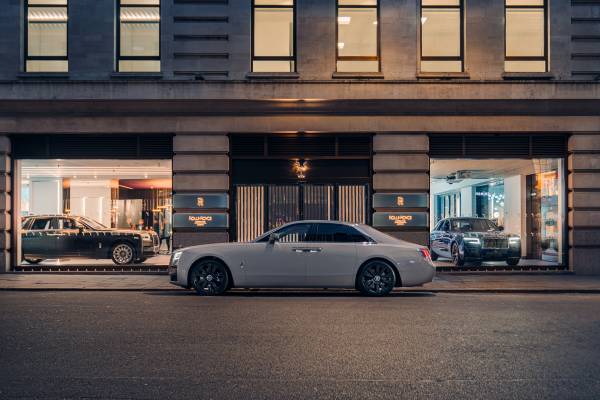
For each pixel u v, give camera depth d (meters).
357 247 12.87
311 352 7.25
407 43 17.44
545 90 17.28
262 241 13.05
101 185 20.61
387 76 17.39
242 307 10.91
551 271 17.64
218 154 17.48
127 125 17.41
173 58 17.39
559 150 17.83
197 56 17.44
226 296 12.74
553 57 17.56
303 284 12.79
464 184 26.80
